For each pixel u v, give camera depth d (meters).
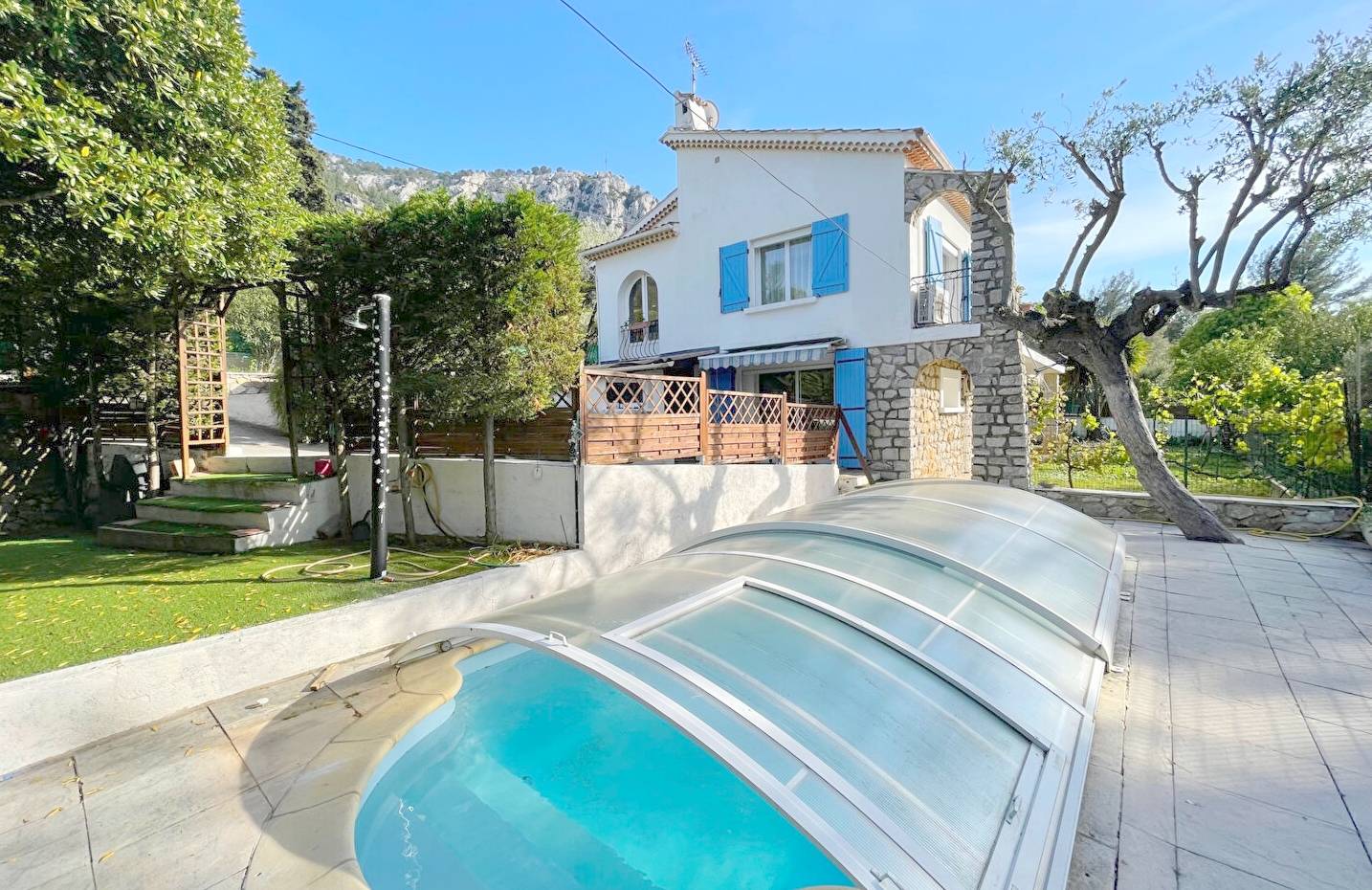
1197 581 8.09
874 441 15.47
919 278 15.26
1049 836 2.83
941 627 4.47
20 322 10.52
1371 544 9.26
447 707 5.12
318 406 9.06
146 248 5.78
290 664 5.48
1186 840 3.32
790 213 16.77
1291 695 4.95
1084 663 4.95
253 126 6.71
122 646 5.10
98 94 5.64
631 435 9.09
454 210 7.53
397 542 9.09
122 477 11.57
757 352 16.61
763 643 3.71
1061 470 16.17
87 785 3.95
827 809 2.41
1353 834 3.35
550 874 3.59
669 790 4.25
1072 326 11.27
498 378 7.78
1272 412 13.41
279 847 3.38
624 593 4.57
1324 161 8.83
